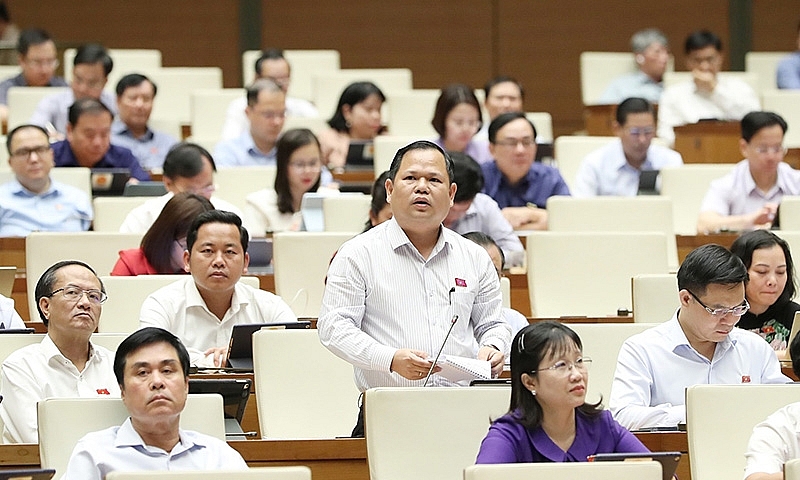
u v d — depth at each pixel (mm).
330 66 27031
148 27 30219
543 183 18484
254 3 30469
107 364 11500
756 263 12234
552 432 8922
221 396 9898
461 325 10141
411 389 9711
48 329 11414
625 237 15305
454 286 10141
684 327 10969
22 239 16562
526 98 30906
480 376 9508
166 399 9281
